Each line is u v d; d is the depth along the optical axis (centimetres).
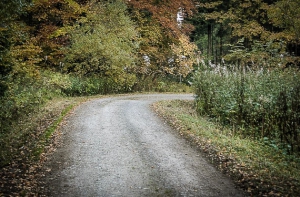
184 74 3077
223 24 3497
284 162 830
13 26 1338
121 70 2392
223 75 1398
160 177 714
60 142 980
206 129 1138
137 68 2827
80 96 2173
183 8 3120
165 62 3081
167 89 3016
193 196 618
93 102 1806
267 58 1577
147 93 2667
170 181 692
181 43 3017
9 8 1109
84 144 963
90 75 2423
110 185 670
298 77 1139
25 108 1452
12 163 783
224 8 3512
